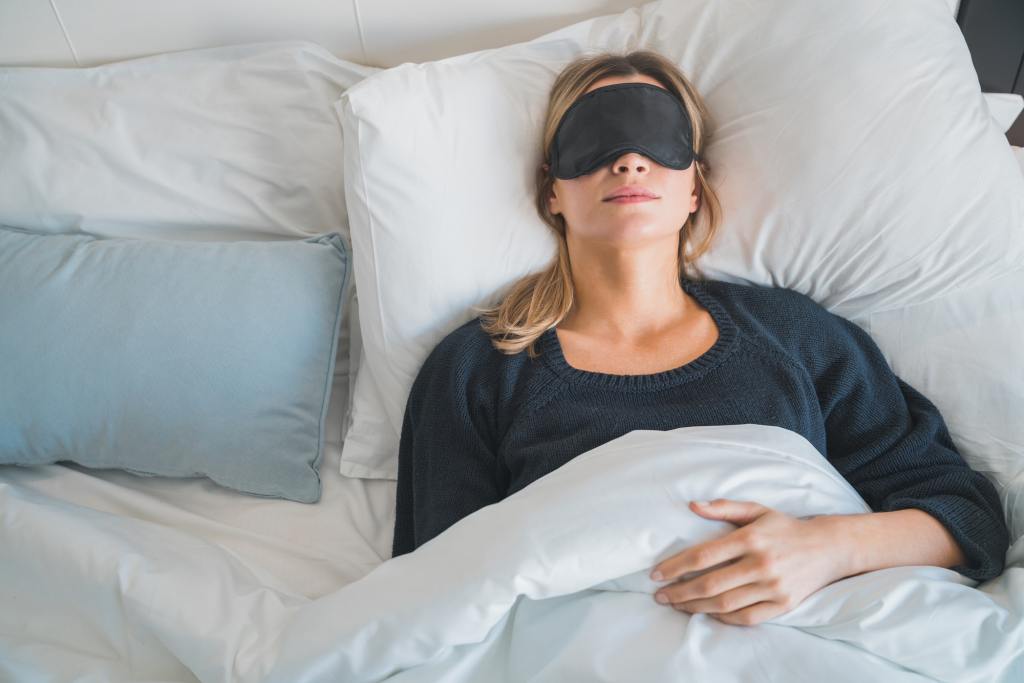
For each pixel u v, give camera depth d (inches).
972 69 46.5
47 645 38.9
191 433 45.8
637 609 32.3
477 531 33.3
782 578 31.7
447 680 32.2
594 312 46.7
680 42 49.2
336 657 32.3
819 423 42.5
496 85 48.8
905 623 30.2
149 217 54.4
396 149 45.9
